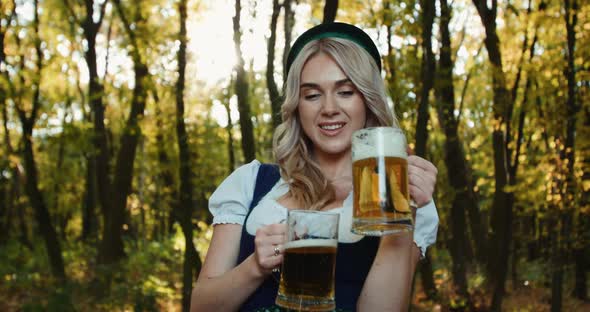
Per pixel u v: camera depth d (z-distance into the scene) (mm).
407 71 9125
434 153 14938
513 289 14844
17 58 12031
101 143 14016
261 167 2074
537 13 10414
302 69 1930
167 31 10211
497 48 11180
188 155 9625
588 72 10445
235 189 2014
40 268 13531
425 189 1585
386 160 1418
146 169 20828
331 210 1877
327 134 1873
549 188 11055
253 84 12742
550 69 10672
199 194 15812
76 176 22062
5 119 15523
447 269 15742
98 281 11688
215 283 1694
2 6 11273
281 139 2035
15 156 15352
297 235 1428
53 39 13961
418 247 1851
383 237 1712
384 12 8594
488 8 11289
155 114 11125
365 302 1660
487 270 12906
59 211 23625
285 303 1435
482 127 17984
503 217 11531
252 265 1615
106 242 13445
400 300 1652
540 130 13938
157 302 11609
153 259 15633
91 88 12477
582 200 10617
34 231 21906
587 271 14555
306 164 1971
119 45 10180
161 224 23953
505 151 11516
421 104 7422
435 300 12039
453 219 12109
